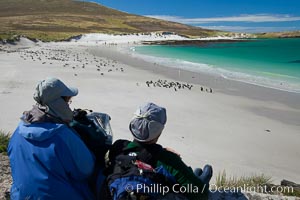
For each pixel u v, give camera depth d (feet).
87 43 357.20
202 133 52.54
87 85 89.71
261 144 49.01
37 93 10.84
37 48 246.27
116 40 434.30
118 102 70.90
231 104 74.28
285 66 153.58
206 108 69.51
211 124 57.98
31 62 136.46
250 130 55.62
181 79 108.47
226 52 262.26
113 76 108.06
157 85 92.17
